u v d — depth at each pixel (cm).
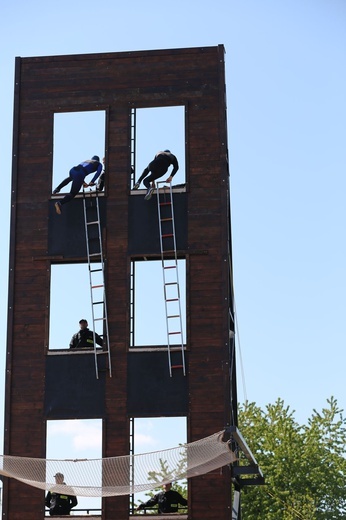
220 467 3077
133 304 3269
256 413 6075
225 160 3300
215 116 3341
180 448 2730
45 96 3419
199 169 3303
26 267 3291
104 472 2777
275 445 5875
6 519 3123
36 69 3441
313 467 5809
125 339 3200
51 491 3003
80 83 3416
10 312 3256
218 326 3175
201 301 3198
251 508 5672
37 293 3266
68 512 3153
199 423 3111
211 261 3228
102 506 3106
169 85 3378
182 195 3284
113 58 3419
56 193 3341
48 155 3372
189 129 3338
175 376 3156
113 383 3173
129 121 3372
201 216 3266
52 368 3206
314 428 5934
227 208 3278
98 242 3284
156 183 3291
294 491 5741
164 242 3256
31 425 3169
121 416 3147
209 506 3053
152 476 2795
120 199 3312
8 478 3156
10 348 3228
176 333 3177
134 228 3284
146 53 3409
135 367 3177
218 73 3372
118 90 3397
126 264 3259
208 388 3134
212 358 3153
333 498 5753
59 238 3303
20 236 3316
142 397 3152
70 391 3183
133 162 3375
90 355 3209
